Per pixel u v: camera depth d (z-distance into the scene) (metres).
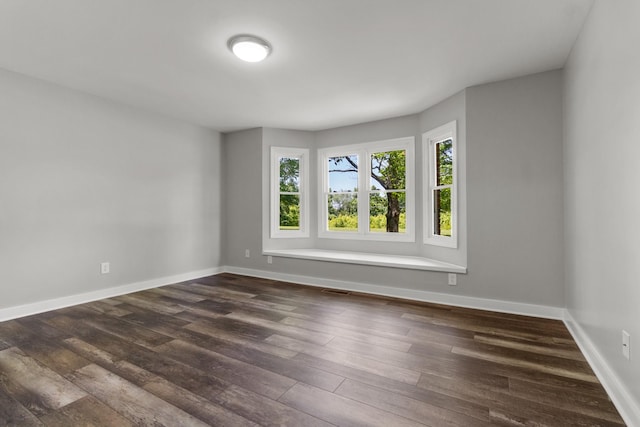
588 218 2.12
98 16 2.06
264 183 4.73
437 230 3.91
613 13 1.64
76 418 1.50
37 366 2.00
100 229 3.51
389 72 2.91
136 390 1.74
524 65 2.76
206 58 2.64
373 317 2.94
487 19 2.11
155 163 4.07
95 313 3.03
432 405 1.61
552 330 2.59
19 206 2.90
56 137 3.15
